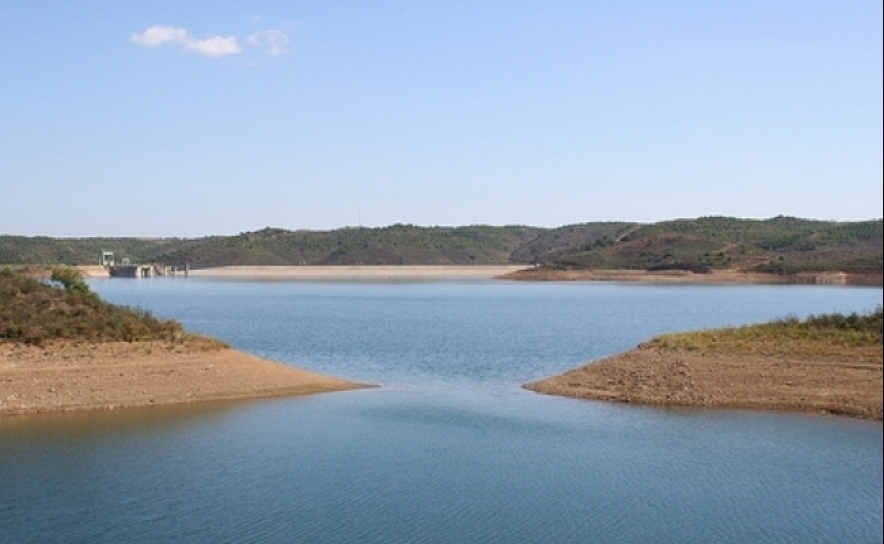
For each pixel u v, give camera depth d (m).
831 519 26.59
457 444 35.44
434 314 122.38
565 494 29.06
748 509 27.50
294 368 52.28
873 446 34.53
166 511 27.27
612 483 30.25
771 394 42.53
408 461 32.88
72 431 37.09
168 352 47.25
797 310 113.00
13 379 41.78
